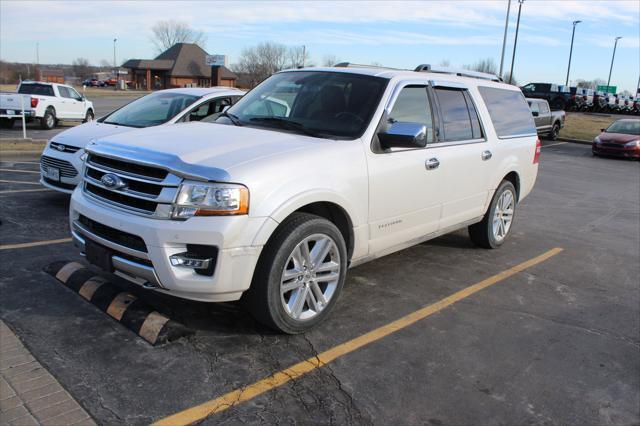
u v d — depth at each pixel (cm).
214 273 334
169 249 332
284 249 357
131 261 351
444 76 544
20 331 365
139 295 421
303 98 468
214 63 6550
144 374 325
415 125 412
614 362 384
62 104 2073
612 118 4222
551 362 377
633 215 952
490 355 381
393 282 513
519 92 678
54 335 362
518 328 430
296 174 362
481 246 647
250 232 337
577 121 3725
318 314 395
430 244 656
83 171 406
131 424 280
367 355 368
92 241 379
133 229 341
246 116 473
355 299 465
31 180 909
